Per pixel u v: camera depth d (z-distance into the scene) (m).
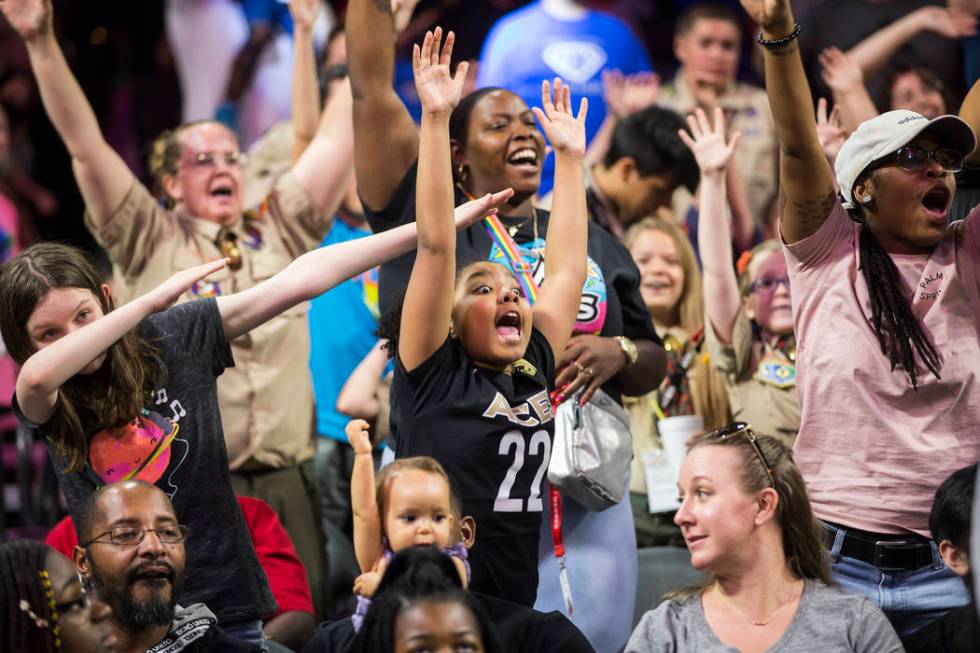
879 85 8.98
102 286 4.90
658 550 6.85
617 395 6.00
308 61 8.34
